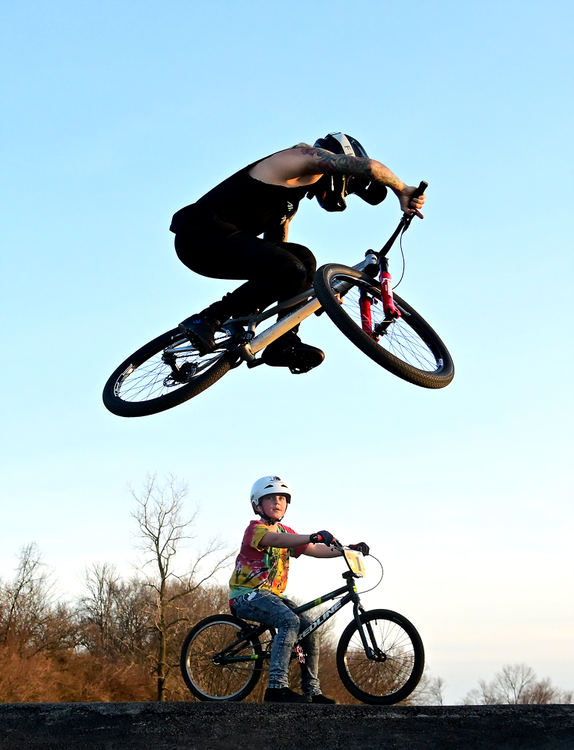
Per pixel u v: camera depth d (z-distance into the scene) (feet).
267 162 13.65
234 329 14.66
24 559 105.81
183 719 10.48
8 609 102.01
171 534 80.23
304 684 16.38
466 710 10.37
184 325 14.37
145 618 84.53
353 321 13.23
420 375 13.88
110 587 104.94
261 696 65.16
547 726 10.02
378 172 13.15
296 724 10.39
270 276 13.82
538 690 148.05
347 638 16.39
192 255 14.10
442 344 16.03
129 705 10.77
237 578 16.81
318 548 17.30
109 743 10.36
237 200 13.80
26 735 10.50
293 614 16.12
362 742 10.16
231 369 14.88
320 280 13.47
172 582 87.51
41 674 91.40
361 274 14.85
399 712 10.45
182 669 18.07
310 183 13.70
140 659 93.97
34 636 100.37
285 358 15.16
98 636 102.12
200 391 14.62
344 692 55.52
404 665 15.88
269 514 17.12
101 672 94.79
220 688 17.70
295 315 14.74
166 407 14.61
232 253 13.80
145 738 10.36
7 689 88.28
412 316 16.08
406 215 13.92
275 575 16.87
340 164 13.10
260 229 14.40
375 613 16.29
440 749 9.97
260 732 10.34
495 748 9.91
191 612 82.79
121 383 16.16
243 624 17.81
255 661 17.58
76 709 10.74
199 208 14.05
